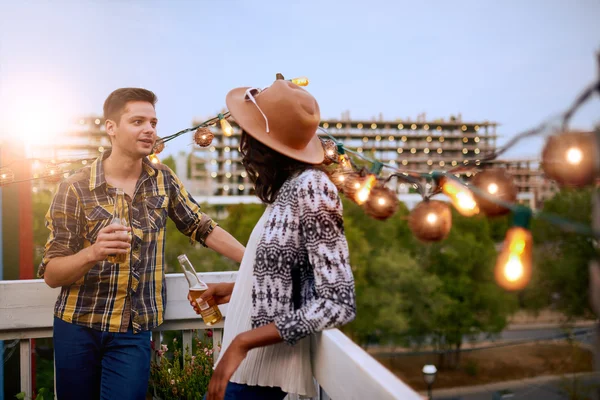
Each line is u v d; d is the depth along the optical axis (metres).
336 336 1.09
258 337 0.99
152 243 1.81
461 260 29.78
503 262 0.67
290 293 1.07
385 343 30.12
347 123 100.06
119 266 1.73
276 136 1.12
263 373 1.16
